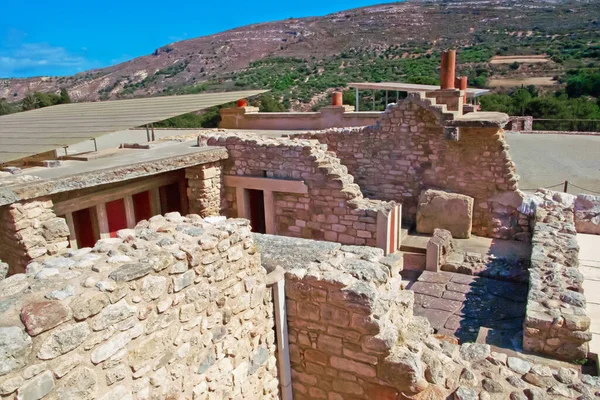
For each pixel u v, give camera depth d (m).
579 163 16.72
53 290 2.87
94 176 7.77
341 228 9.68
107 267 3.19
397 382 4.16
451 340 5.25
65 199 7.95
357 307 4.25
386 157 11.53
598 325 6.42
